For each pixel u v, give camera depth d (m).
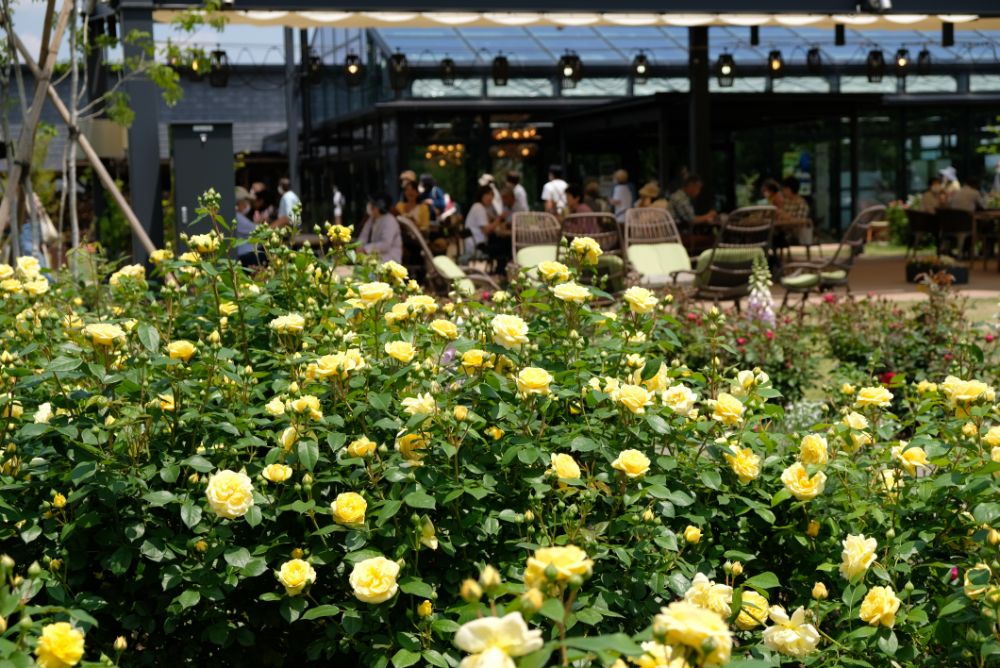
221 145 8.92
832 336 6.46
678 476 2.67
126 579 2.56
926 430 2.84
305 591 2.42
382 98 19.16
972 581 2.16
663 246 10.96
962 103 21.88
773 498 2.58
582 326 3.21
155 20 9.76
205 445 2.57
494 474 2.61
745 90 20.34
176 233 8.90
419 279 12.22
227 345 3.34
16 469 2.59
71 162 7.45
